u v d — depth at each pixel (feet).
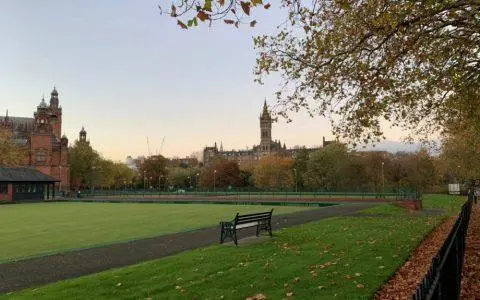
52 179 287.48
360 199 217.56
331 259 46.01
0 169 268.62
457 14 42.80
